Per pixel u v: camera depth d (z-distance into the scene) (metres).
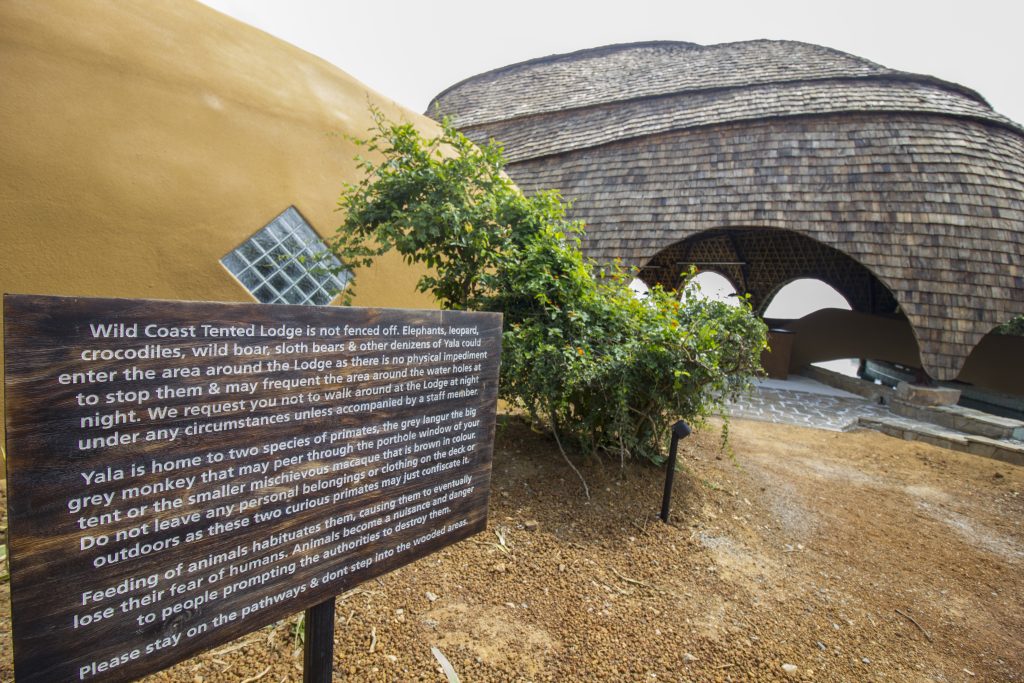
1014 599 3.26
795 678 2.24
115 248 3.63
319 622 1.41
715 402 4.10
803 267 13.77
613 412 3.79
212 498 1.13
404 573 2.54
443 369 1.64
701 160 8.70
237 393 1.15
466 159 3.83
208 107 4.28
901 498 4.73
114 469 0.99
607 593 2.65
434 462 1.64
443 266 3.98
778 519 3.96
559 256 3.76
